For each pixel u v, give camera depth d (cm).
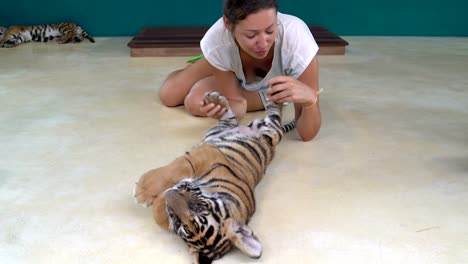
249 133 257
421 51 582
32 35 653
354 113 350
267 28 226
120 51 589
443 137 305
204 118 340
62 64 518
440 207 223
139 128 320
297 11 686
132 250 193
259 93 341
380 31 696
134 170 259
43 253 192
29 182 246
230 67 296
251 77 311
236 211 190
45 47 622
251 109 348
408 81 441
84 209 222
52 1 684
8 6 682
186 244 194
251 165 235
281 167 262
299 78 282
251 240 179
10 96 393
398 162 269
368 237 201
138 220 213
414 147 289
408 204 226
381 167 262
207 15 696
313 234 203
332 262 186
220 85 313
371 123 330
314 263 186
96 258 189
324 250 193
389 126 324
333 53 559
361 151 283
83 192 236
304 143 295
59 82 440
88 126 324
